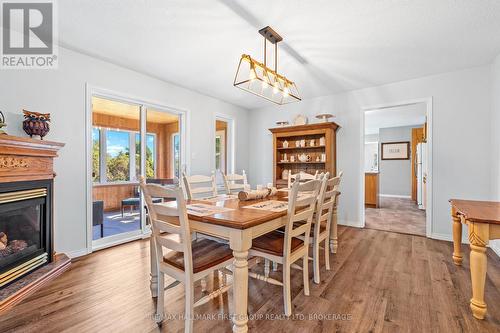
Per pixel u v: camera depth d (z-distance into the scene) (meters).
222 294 1.93
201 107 4.32
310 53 2.75
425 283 2.06
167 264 1.53
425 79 3.48
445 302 1.77
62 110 2.59
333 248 2.81
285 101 4.75
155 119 4.04
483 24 2.17
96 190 4.25
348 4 1.91
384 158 7.95
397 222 4.37
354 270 2.34
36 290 1.92
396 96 3.73
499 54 2.75
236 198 2.42
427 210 3.46
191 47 2.64
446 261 2.54
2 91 2.22
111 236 3.09
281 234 1.99
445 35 2.37
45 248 2.18
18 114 2.30
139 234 3.39
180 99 3.93
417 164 6.24
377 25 2.20
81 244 2.73
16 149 1.87
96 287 2.01
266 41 2.49
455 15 2.04
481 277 1.57
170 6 1.96
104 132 3.74
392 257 2.67
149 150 3.96
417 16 2.06
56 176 2.53
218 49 2.69
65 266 2.30
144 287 2.01
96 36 2.41
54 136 2.53
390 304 1.76
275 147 4.70
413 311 1.67
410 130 7.52
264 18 2.11
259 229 1.49
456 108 3.26
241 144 5.30
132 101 3.32
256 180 5.41
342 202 4.21
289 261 1.65
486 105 3.06
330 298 1.84
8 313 1.64
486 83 3.06
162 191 1.42
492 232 1.57
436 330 1.47
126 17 2.10
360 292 1.92
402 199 7.27
